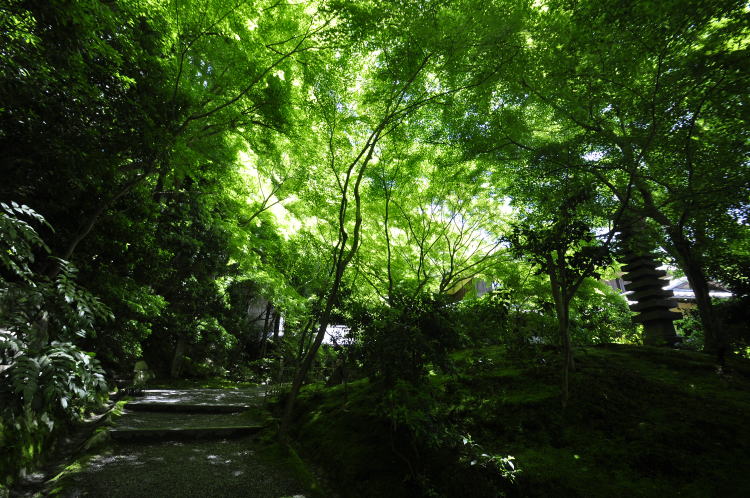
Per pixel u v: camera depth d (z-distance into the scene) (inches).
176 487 149.3
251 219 468.8
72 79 161.6
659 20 172.1
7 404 106.3
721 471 115.6
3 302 119.0
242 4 227.8
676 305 316.2
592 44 196.2
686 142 214.7
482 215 368.2
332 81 257.4
